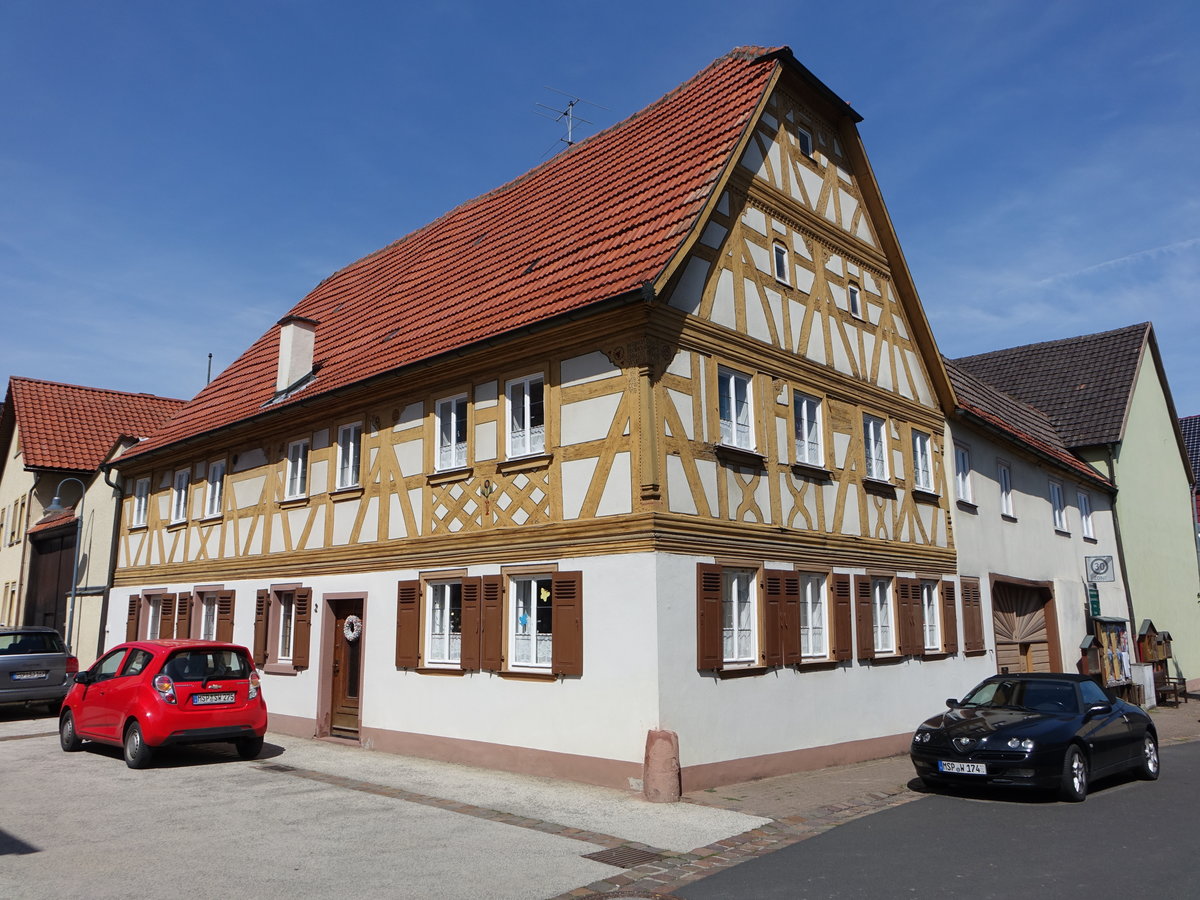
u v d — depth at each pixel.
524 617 11.23
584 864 6.99
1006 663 18.00
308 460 15.14
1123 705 11.16
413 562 12.73
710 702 10.27
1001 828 8.23
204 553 17.38
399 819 8.42
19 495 27.70
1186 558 28.92
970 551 16.97
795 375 12.84
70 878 6.59
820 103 14.66
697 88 14.45
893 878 6.61
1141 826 8.32
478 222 16.95
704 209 11.01
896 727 13.83
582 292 10.98
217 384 19.84
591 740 10.09
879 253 15.73
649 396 10.20
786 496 12.20
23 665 15.94
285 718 14.63
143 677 11.27
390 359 13.56
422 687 12.30
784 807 9.19
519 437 11.62
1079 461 25.12
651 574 9.80
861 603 13.38
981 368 30.03
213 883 6.47
